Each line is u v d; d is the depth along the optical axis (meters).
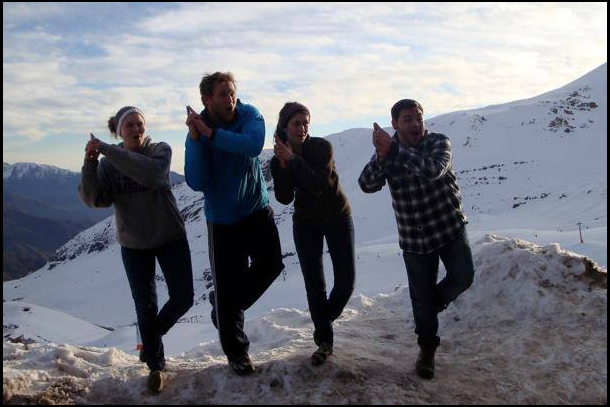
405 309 6.80
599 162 88.44
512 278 5.90
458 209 4.64
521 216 60.56
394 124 4.75
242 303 4.65
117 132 4.55
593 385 4.49
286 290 35.38
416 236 4.60
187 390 4.42
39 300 94.50
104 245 137.12
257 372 4.54
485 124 117.44
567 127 110.12
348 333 5.87
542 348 4.98
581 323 5.28
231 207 4.47
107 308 73.75
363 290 30.58
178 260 4.57
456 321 5.75
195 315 33.12
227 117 4.50
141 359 4.63
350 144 134.62
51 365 4.93
